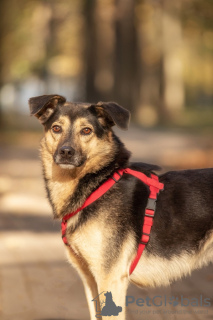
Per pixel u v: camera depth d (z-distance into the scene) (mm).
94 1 43250
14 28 30875
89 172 5121
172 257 5082
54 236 9375
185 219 5066
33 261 7805
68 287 6680
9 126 35125
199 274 7238
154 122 41375
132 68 43906
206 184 5188
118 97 44219
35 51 46781
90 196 5004
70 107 5285
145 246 5027
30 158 20922
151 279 5137
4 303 6133
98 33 45406
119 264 4891
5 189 14188
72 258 5223
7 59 31906
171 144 24766
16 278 7020
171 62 44156
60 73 67250
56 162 5090
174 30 42719
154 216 5035
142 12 44094
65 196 5121
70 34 54344
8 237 9273
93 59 45938
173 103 44750
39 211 11555
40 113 5434
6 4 30203
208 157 16266
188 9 20453
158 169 5418
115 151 5223
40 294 6434
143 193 5082
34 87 73812
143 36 48938
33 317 5738
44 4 42812
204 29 20484
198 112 50156
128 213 4973
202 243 5125
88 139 5152
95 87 46125
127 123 5109
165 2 37844
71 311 5938
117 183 5078
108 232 4910
